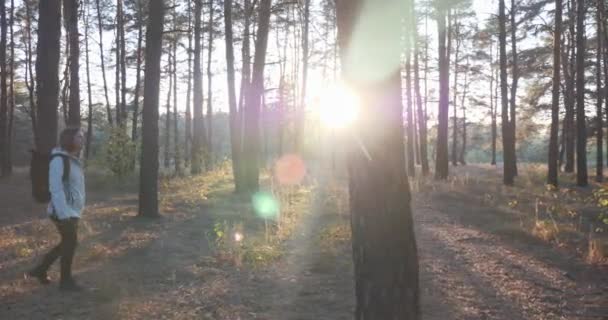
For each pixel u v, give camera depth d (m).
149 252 8.16
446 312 5.75
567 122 28.69
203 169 24.92
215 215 11.95
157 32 11.44
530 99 30.78
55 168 6.00
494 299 6.22
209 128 34.09
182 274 7.00
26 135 43.62
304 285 6.62
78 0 18.80
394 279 3.45
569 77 26.38
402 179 3.50
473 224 11.55
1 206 13.02
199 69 27.55
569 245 9.02
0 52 24.53
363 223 3.49
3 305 5.66
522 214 12.49
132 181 18.73
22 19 27.23
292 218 11.30
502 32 21.39
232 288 6.45
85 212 12.15
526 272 7.43
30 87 28.53
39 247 8.51
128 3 28.77
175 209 12.72
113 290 6.08
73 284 6.19
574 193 16.41
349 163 3.57
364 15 3.49
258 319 5.43
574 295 6.37
